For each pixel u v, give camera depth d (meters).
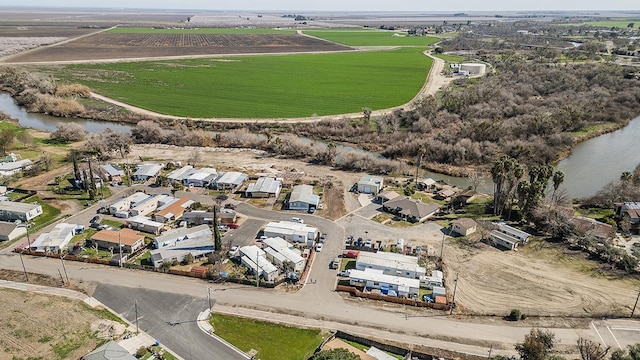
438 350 67.31
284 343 68.44
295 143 154.75
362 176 134.25
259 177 131.25
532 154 145.25
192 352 65.94
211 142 162.62
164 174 132.88
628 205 105.69
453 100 195.62
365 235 100.12
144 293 79.12
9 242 94.81
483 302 78.44
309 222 105.75
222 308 75.75
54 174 131.00
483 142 153.12
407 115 185.88
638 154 154.25
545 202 111.06
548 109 184.88
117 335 68.31
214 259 88.00
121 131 175.25
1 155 144.00
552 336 65.38
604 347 67.88
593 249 93.06
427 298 78.69
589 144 164.38
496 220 106.31
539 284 83.19
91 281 82.12
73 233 97.81
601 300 78.81
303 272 86.25
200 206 111.50
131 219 102.56
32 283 80.94
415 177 134.50
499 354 66.50
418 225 104.75
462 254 92.69
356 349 66.75
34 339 66.38
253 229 101.81
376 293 80.31
